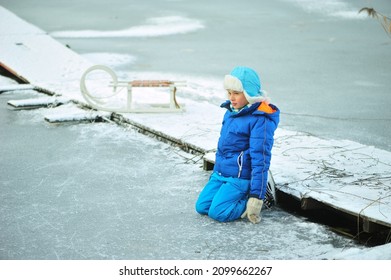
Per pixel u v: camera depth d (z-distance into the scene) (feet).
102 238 18.99
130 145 28.58
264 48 59.00
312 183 21.36
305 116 35.58
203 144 26.58
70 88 39.47
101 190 22.99
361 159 24.26
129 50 57.52
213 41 62.75
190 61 52.65
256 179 19.48
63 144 28.84
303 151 25.43
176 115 32.19
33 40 49.62
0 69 47.32
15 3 90.74
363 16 77.71
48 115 33.47
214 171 20.86
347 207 19.13
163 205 21.53
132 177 24.34
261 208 20.99
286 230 19.56
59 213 20.88
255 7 87.40
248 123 19.60
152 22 75.05
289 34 66.95
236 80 19.43
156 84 32.48
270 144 19.51
